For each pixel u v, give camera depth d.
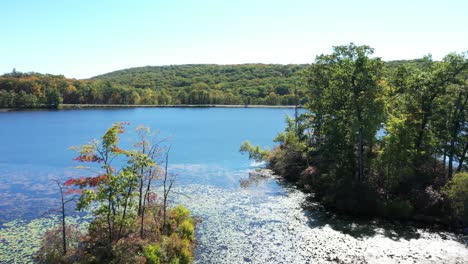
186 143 87.00
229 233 31.11
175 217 30.69
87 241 23.52
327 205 39.25
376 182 39.84
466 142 39.59
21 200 40.22
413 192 36.78
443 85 39.81
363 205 36.50
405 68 45.38
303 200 41.31
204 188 46.31
